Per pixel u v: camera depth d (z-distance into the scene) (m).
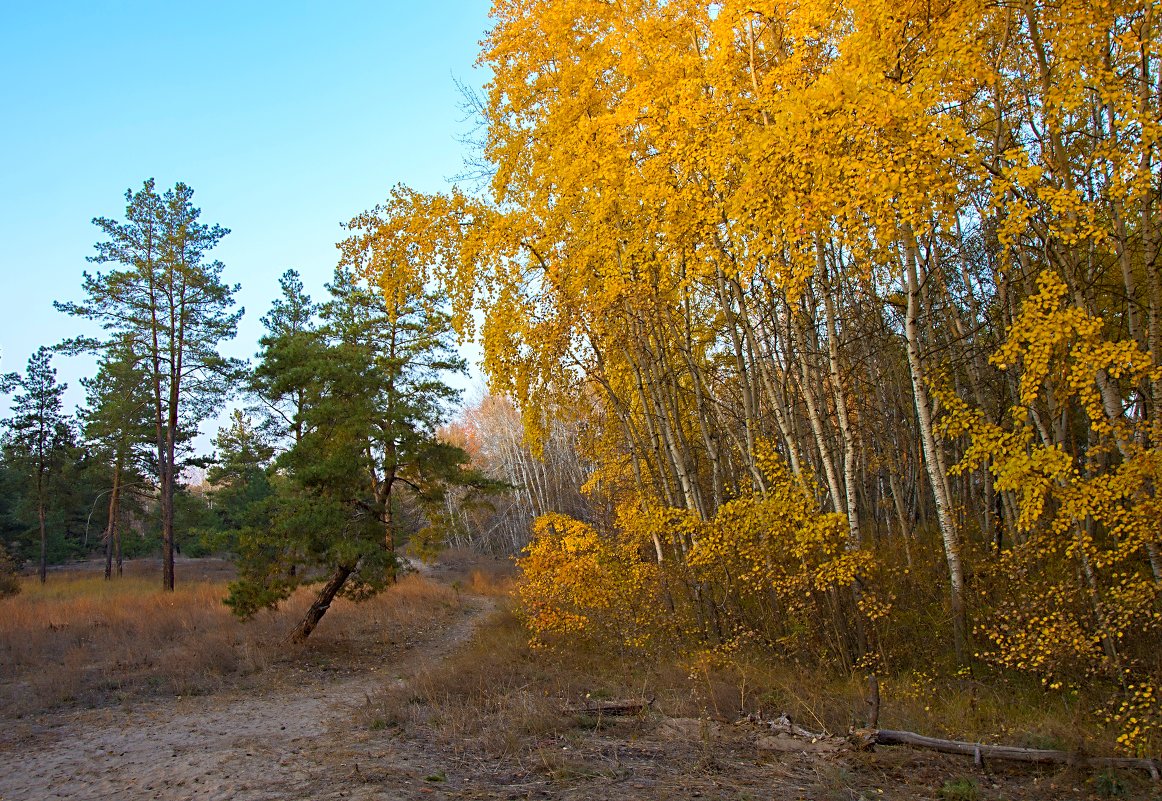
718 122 8.59
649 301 10.35
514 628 15.34
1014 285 10.01
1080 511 6.53
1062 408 8.09
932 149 6.52
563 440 35.72
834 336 8.94
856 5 6.99
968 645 8.33
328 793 5.32
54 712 9.91
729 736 6.97
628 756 6.31
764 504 9.30
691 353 11.77
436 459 16.05
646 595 11.42
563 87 10.78
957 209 7.20
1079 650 6.75
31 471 31.97
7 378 30.98
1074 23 6.19
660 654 10.68
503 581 29.33
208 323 22.95
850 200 6.94
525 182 11.41
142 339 22.08
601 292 10.14
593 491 16.56
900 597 9.54
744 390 11.12
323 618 17.98
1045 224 7.57
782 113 7.43
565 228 10.82
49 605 19.03
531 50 10.98
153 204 22.11
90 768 6.97
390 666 13.64
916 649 9.10
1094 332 6.37
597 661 11.31
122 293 21.69
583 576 11.62
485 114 11.78
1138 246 8.17
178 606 19.00
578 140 9.96
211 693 11.15
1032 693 7.72
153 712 9.83
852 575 8.50
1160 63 6.79
